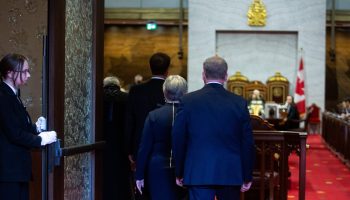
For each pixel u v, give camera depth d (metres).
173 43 24.92
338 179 12.12
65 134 5.39
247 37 24.11
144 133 5.41
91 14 5.91
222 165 4.79
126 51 25.00
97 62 5.94
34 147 4.71
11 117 4.57
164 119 5.38
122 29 25.05
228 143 4.84
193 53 23.78
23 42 5.80
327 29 24.61
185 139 4.92
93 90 5.89
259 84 23.58
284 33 24.00
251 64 24.09
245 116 4.90
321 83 23.61
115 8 24.80
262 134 7.01
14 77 4.70
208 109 4.87
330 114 18.59
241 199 7.28
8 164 4.59
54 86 5.02
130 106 6.32
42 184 4.98
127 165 7.16
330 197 9.99
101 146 6.00
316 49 23.62
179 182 5.07
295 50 24.00
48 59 5.01
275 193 7.96
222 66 4.99
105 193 7.09
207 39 23.77
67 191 5.43
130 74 25.02
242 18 23.75
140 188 5.49
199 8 23.75
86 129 5.88
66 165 5.39
